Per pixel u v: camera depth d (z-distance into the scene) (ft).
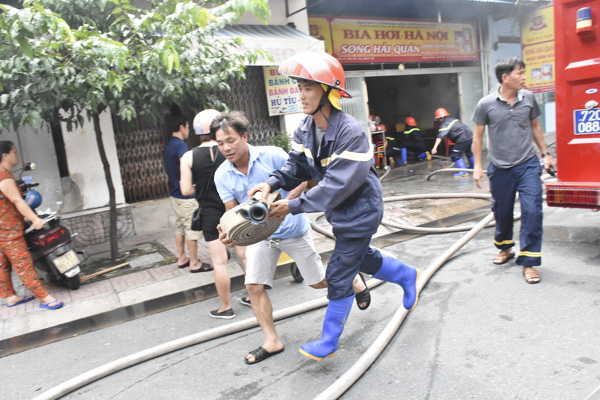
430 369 9.09
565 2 13.08
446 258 14.85
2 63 13.66
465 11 43.06
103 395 9.51
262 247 10.02
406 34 39.52
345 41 35.73
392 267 10.11
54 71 14.16
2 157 14.16
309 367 9.73
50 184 21.74
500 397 7.97
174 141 16.48
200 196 12.25
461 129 31.32
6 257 14.94
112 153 23.09
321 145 8.28
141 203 24.38
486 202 23.75
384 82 54.54
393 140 44.11
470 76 46.11
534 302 11.43
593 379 8.13
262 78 28.86
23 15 11.85
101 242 22.82
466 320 10.94
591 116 13.12
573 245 15.43
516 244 16.17
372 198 8.48
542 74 41.70
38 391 10.05
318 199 7.86
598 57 12.71
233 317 12.91
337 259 8.79
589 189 13.11
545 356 9.04
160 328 12.71
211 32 15.98
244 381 9.47
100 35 14.05
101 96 14.80
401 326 11.03
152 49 15.19
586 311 10.65
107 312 14.19
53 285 17.12
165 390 9.47
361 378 9.04
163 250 20.67
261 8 14.74
